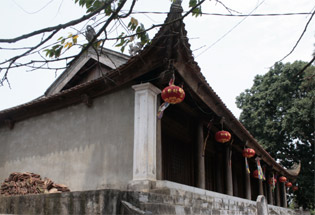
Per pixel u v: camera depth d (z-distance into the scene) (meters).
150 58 8.34
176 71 8.41
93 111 10.12
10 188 9.96
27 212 6.72
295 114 27.06
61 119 10.91
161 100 10.29
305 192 28.72
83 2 4.63
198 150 11.87
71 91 10.19
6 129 12.45
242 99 34.22
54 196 6.43
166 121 11.45
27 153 11.38
